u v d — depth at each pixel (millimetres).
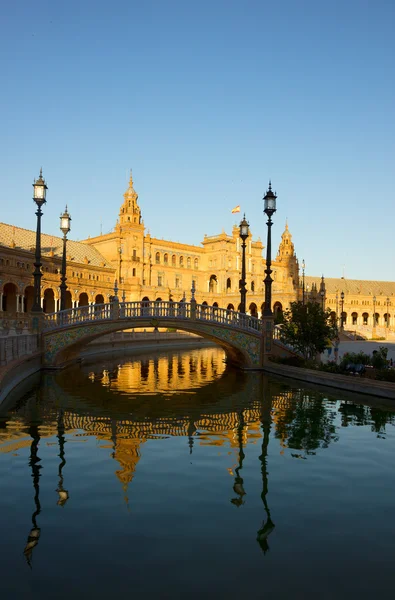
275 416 18719
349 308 132625
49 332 32031
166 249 112688
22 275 72562
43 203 31125
